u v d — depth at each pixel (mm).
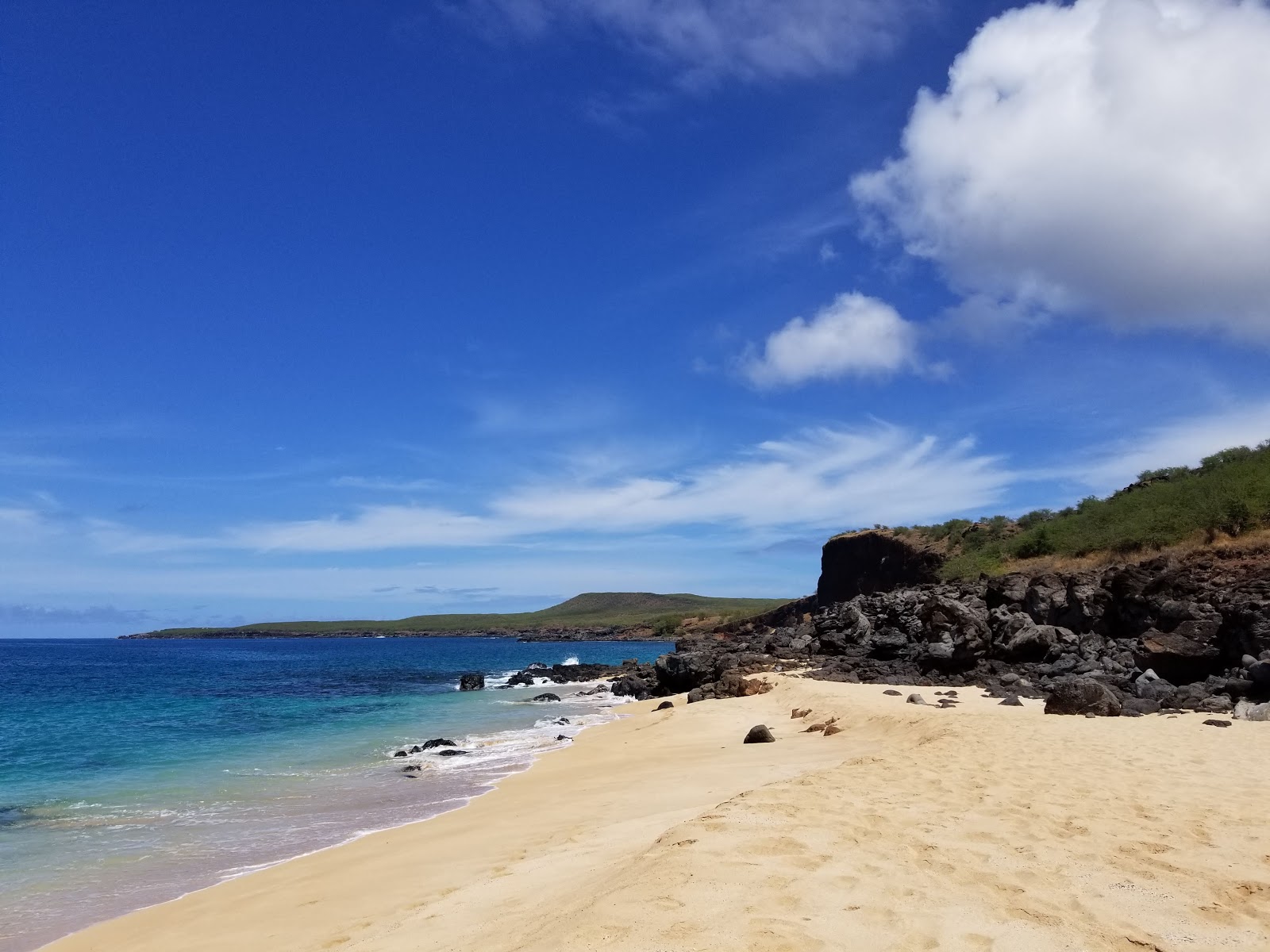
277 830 14203
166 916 9680
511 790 16781
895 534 78312
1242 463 38438
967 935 5379
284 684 58812
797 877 6262
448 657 111438
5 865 12219
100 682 61344
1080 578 34000
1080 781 10609
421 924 7359
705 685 36312
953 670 32031
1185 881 6637
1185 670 25531
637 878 6273
